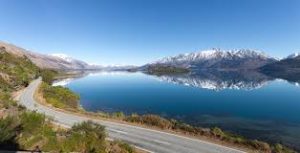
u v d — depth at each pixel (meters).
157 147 27.38
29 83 99.81
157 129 35.22
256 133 45.81
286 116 59.56
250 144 29.14
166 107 72.75
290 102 80.75
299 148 37.91
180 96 97.94
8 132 18.36
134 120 39.72
